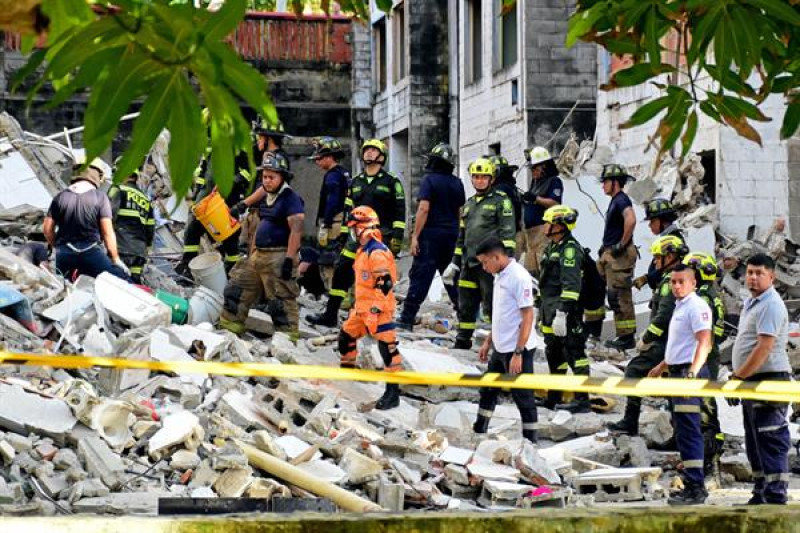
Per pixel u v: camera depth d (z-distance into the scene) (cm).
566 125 9756
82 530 1526
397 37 12812
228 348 4844
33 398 3644
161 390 4278
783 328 3375
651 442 4572
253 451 3594
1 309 4803
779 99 7438
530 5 9744
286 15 13438
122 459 3562
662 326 4288
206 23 1012
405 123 12369
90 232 5347
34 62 1061
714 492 3991
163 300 5503
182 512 3044
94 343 4506
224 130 1045
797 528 1642
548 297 5022
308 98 13550
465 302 5700
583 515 1627
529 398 4284
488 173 5578
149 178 7838
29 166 7269
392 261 4641
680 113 1627
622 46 1623
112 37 1007
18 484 3225
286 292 5428
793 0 1512
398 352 4622
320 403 4366
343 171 6494
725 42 1502
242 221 6612
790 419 4856
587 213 7631
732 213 7462
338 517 1611
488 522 1614
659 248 4356
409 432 4234
